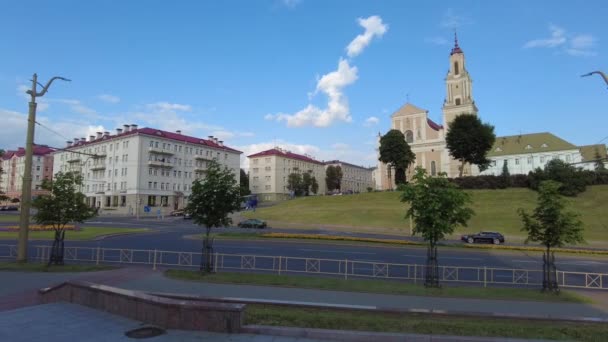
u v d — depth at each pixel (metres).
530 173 60.22
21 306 10.71
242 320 8.01
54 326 8.16
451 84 87.19
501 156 100.00
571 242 16.39
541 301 14.02
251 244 32.41
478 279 19.36
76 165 93.69
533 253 31.67
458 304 13.12
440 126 95.44
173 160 86.94
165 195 84.44
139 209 78.31
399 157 77.44
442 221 15.98
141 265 21.03
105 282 15.05
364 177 180.38
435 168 85.75
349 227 50.84
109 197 84.19
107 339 7.36
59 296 10.83
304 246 31.70
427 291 14.87
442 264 24.53
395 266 22.62
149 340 7.34
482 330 8.25
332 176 140.62
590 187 57.44
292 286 14.88
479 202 57.28
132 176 79.94
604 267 25.31
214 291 13.74
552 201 16.70
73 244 29.84
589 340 7.93
